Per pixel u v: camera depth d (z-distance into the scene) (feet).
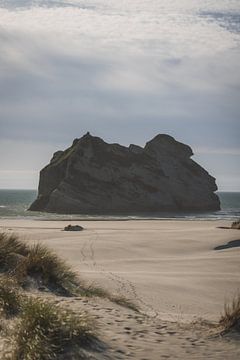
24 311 23.99
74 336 21.24
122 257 93.66
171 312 44.21
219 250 106.11
